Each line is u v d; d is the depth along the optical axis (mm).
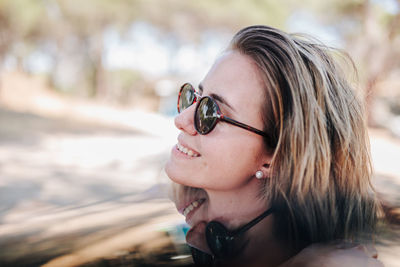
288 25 12664
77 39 16188
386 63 10133
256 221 748
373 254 603
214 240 675
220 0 13398
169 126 10203
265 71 776
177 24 14953
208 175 798
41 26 12797
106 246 641
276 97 775
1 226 846
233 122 773
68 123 9484
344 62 927
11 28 11953
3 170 4285
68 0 12227
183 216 819
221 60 841
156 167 4469
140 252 616
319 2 11273
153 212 870
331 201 786
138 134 8469
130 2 13227
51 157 5344
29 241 688
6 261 586
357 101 893
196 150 808
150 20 14656
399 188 1043
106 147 6391
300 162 774
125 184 3678
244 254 624
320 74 809
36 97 12906
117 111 13688
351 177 828
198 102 807
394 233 691
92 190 3391
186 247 638
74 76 18438
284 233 695
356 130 866
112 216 865
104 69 18781
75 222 829
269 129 787
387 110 11266
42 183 3684
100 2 12641
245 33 834
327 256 593
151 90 23312
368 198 833
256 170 809
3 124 8156
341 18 11430
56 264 569
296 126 776
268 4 12773
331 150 819
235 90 781
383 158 2590
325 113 811
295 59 783
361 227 724
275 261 600
